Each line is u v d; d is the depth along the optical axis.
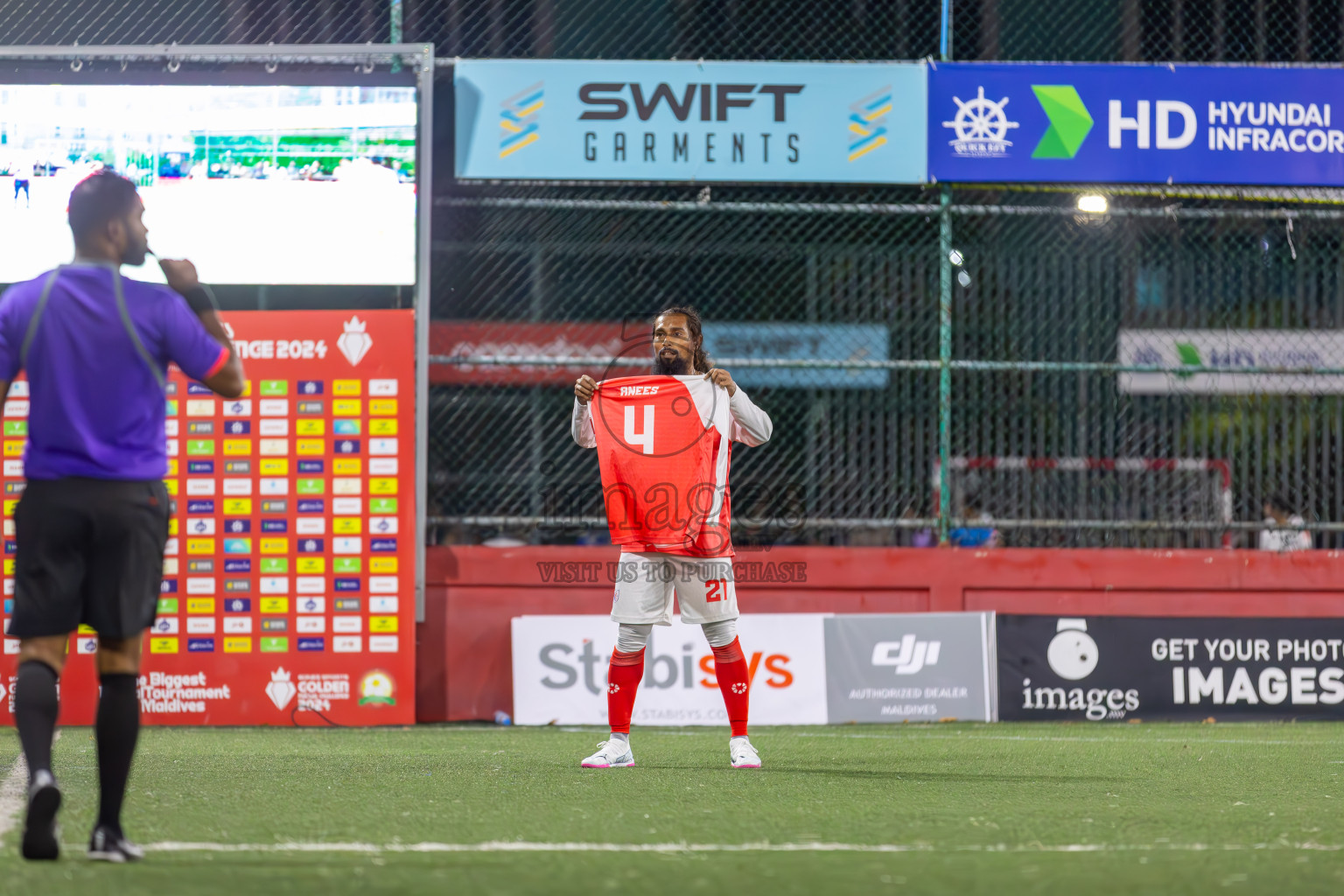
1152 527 32.16
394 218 29.94
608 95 31.39
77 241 11.56
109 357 11.06
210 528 29.52
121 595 10.91
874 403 32.94
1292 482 33.06
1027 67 31.91
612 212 33.22
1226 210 33.19
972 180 31.75
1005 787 17.48
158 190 29.66
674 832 12.94
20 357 11.10
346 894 9.55
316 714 29.30
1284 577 31.62
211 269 29.59
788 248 33.66
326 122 30.02
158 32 34.53
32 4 34.19
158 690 29.08
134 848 10.96
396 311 29.98
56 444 10.93
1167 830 13.32
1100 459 33.06
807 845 12.12
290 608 29.45
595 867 10.86
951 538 32.78
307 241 29.80
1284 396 33.09
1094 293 33.75
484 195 32.91
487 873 10.49
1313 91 32.03
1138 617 30.73
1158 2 36.78
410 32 35.25
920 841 12.47
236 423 29.66
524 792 16.44
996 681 30.45
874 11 37.19
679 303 33.34
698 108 31.48
